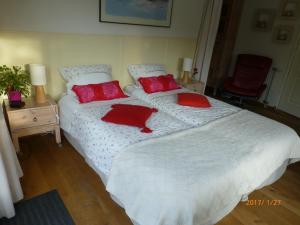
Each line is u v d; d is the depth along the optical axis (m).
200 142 1.74
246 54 4.56
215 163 1.49
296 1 3.90
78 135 2.14
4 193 1.50
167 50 3.55
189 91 3.06
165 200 1.23
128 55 3.14
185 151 1.59
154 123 2.02
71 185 1.97
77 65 2.74
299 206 1.97
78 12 2.56
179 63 3.81
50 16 2.40
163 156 1.50
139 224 1.40
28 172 2.09
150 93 2.86
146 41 3.25
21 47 2.32
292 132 2.11
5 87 2.08
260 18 4.47
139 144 1.62
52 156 2.35
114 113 2.03
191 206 1.22
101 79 2.67
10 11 2.17
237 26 4.83
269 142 1.84
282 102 4.38
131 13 2.94
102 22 2.77
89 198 1.85
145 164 1.41
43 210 1.70
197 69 4.07
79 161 2.29
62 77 2.66
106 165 1.70
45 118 2.31
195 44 3.87
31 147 2.47
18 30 2.27
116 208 1.77
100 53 2.88
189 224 1.24
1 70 2.09
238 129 2.01
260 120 2.25
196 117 2.23
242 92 4.03
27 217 1.63
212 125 2.06
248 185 1.62
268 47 4.45
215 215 1.54
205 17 3.75
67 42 2.59
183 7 3.45
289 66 4.18
